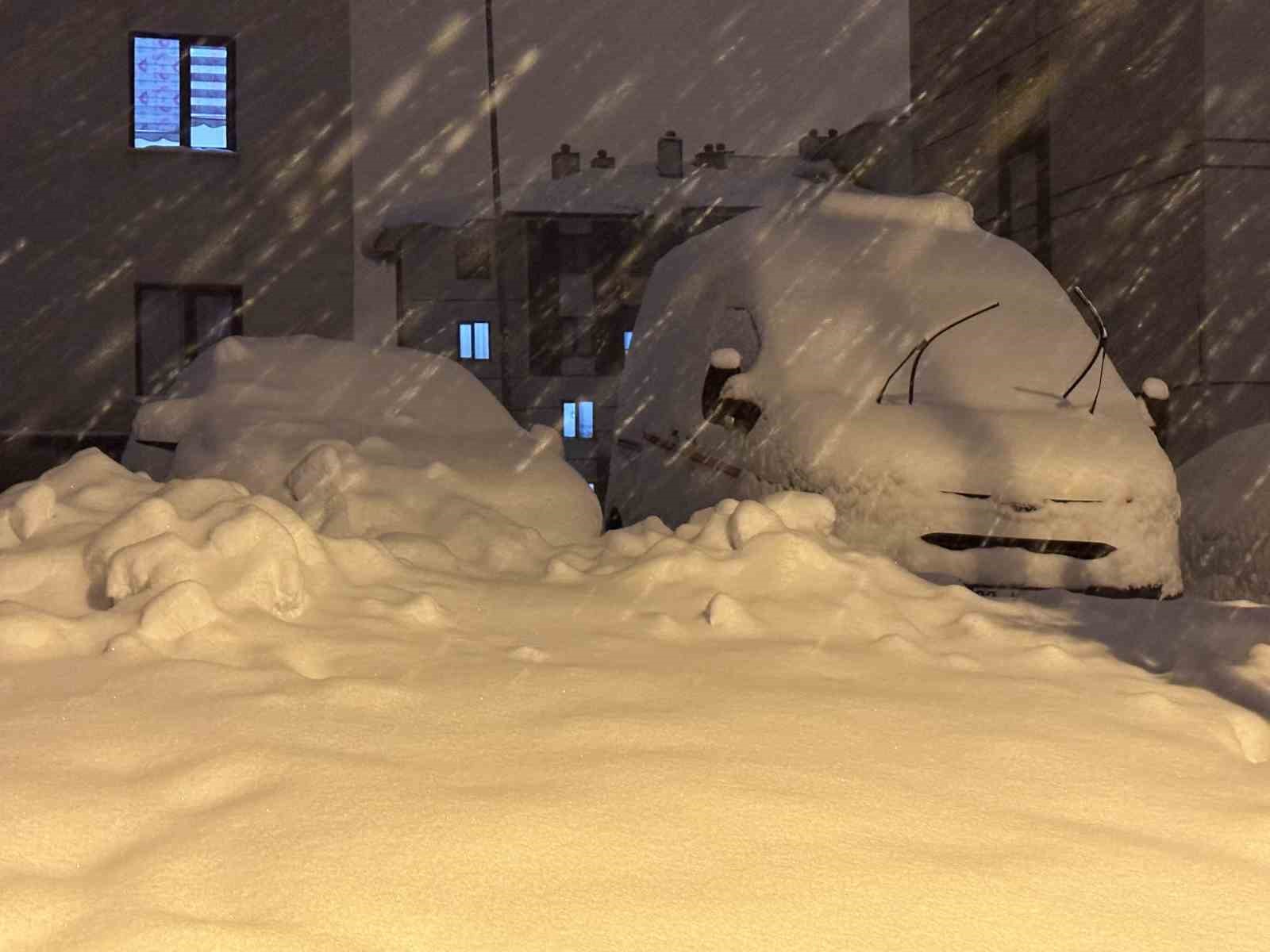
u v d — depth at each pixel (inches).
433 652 181.8
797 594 232.7
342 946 97.9
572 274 1980.8
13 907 102.1
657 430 399.9
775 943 102.0
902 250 381.7
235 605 183.9
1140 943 106.9
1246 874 123.5
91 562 193.3
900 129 1445.6
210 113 849.5
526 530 264.5
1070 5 789.9
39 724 143.3
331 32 862.5
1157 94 716.7
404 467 279.4
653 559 236.4
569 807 125.2
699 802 128.6
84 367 827.4
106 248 831.7
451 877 110.4
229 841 115.6
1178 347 701.3
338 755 136.9
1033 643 222.5
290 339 340.2
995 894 113.7
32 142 820.6
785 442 327.3
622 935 102.0
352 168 866.1
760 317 360.5
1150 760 157.5
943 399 337.1
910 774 143.9
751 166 1982.0
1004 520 308.0
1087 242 773.9
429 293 1974.7
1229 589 389.1
